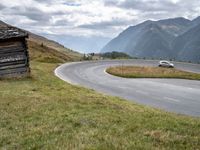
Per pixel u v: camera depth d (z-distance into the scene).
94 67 88.88
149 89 42.53
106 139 11.69
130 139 11.87
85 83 48.06
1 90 26.73
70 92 28.61
